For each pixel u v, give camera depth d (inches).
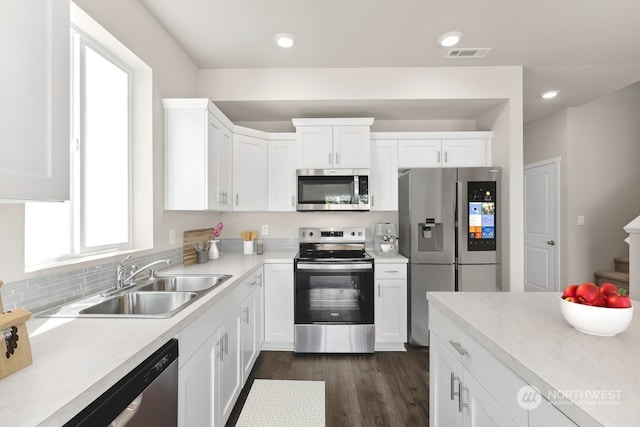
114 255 66.1
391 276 108.8
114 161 74.4
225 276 76.7
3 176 28.8
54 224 58.3
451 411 48.3
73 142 62.3
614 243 153.4
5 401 25.8
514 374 32.1
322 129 116.6
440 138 121.9
